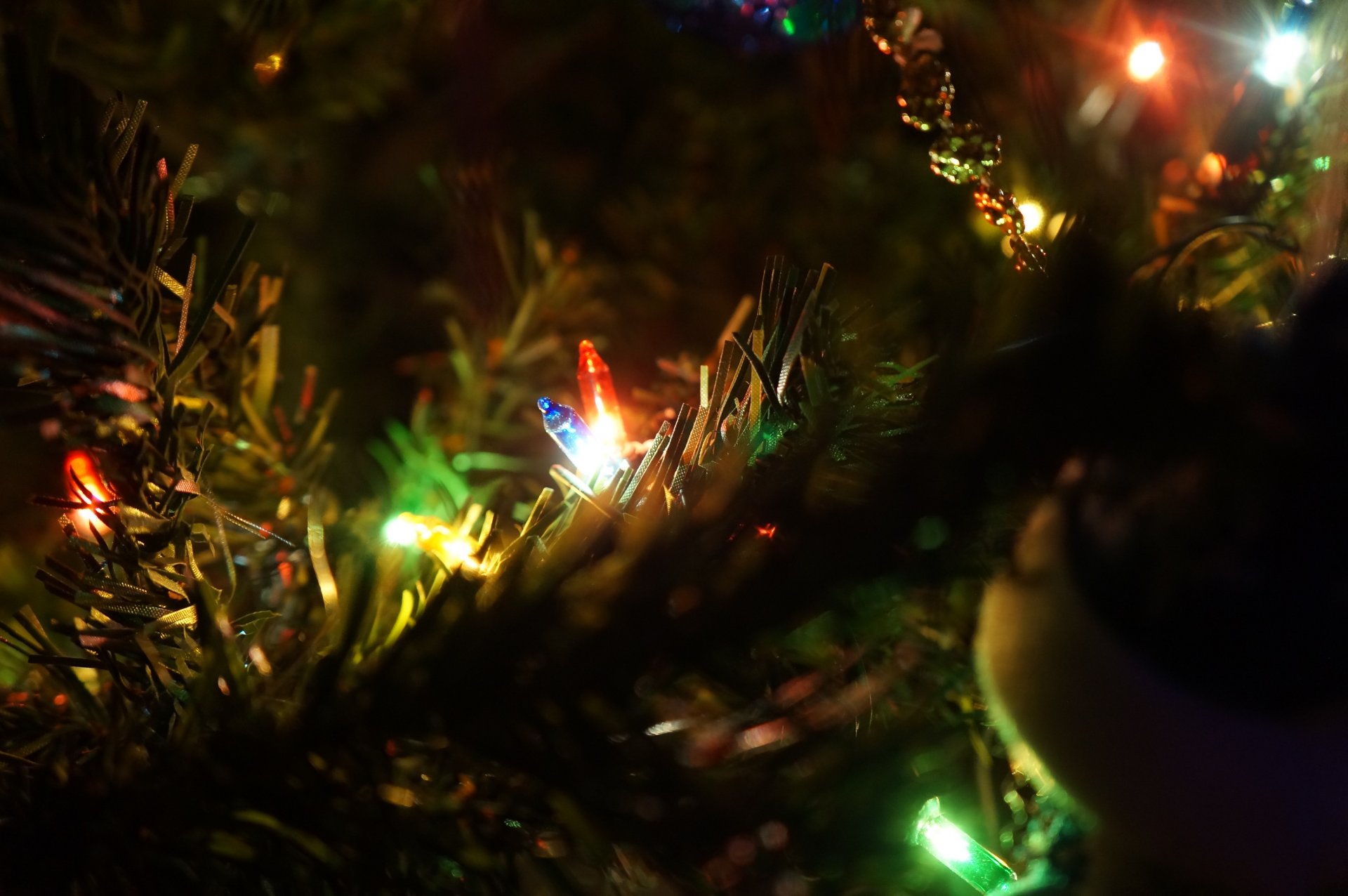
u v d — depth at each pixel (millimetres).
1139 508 229
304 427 311
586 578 228
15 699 272
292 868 238
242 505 296
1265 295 304
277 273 421
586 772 227
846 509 224
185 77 339
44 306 237
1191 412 224
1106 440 226
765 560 224
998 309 231
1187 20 328
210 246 414
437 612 230
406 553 273
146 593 251
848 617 238
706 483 241
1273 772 226
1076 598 232
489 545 273
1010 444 224
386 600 252
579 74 452
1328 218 285
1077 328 224
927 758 276
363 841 232
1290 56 306
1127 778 231
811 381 247
